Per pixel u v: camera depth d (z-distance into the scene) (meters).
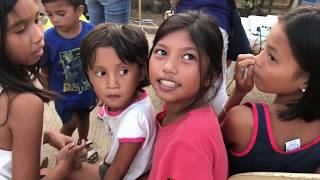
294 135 0.93
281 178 0.85
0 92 0.96
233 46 1.79
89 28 1.90
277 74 0.92
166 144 0.94
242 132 0.95
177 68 0.89
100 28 1.09
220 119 1.20
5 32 0.89
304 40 0.86
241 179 0.91
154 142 1.11
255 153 0.95
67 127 2.05
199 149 0.85
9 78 0.96
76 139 2.23
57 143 1.39
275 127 0.93
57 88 1.92
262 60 0.96
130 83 1.07
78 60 1.87
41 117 1.00
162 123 1.07
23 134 0.98
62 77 1.91
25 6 0.90
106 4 2.46
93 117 2.52
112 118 1.14
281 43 0.89
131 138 1.07
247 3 4.51
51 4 1.72
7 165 1.03
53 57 1.86
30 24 0.94
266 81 0.95
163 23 0.93
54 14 1.75
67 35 1.83
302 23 0.87
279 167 0.95
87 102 1.97
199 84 0.92
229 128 0.99
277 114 0.94
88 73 1.12
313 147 0.93
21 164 1.01
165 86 0.91
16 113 0.96
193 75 0.89
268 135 0.92
